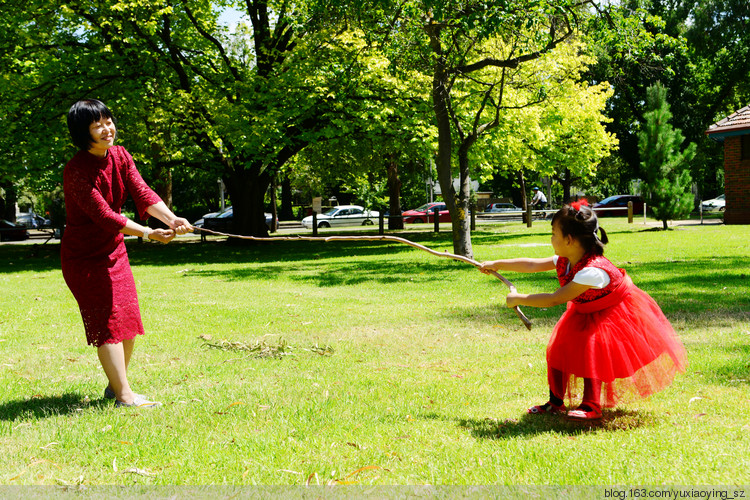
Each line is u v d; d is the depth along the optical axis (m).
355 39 16.78
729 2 36.69
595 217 3.72
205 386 4.71
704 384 4.33
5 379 4.99
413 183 48.97
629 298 3.70
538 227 27.97
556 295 3.65
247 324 7.36
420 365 5.23
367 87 19.33
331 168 30.14
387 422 3.76
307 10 15.88
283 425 3.73
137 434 3.62
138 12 19.12
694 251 13.84
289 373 5.05
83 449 3.38
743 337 5.75
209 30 21.86
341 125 18.78
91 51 20.03
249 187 23.66
